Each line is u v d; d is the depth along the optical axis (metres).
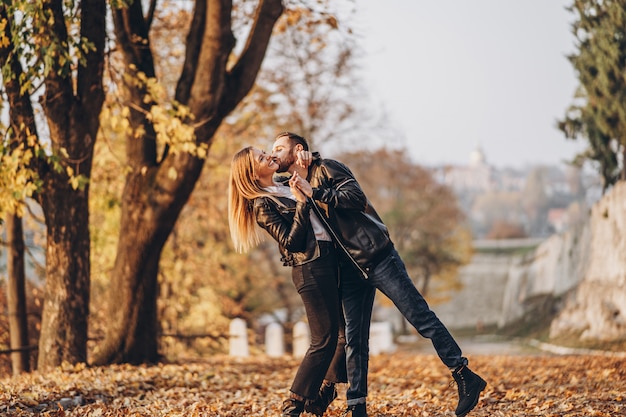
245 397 7.35
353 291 5.43
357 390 5.43
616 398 6.33
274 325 19.16
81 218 9.54
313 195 5.03
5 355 13.74
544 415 5.65
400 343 46.22
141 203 10.31
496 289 81.75
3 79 8.38
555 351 26.28
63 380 8.05
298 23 12.84
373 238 5.12
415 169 54.88
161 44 15.20
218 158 20.80
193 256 21.23
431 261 57.97
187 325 21.06
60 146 9.23
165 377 8.73
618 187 26.33
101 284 18.30
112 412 6.27
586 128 27.45
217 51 9.91
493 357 15.42
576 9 24.23
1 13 8.34
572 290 34.75
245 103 20.23
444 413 6.01
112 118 9.48
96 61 9.24
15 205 9.16
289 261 5.24
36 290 14.62
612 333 24.84
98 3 9.15
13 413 5.99
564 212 166.50
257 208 5.23
